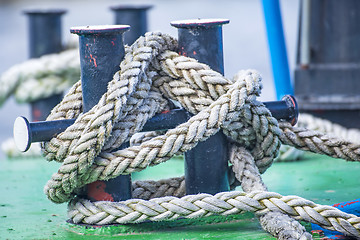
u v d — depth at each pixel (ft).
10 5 64.34
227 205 11.18
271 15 18.84
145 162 11.35
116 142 11.38
